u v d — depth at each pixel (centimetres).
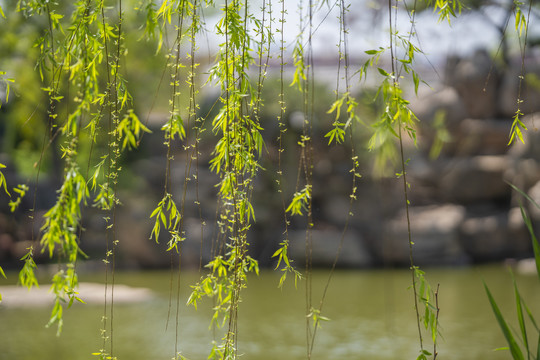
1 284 1175
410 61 229
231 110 246
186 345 650
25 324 760
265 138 1527
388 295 1053
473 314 834
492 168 1634
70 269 212
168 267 1527
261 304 967
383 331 724
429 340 664
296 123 1509
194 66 240
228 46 245
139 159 1797
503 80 1684
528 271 1398
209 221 1537
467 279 1270
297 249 1545
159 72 1695
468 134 1684
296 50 260
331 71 1638
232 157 250
